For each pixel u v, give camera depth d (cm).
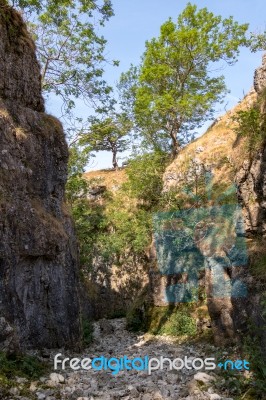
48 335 1054
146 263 2348
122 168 3123
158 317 1675
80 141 2139
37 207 1059
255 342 806
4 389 674
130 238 2322
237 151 1143
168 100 2545
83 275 2333
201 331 1395
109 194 2766
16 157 1012
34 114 1131
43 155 1133
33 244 995
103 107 1956
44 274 1067
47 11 1762
